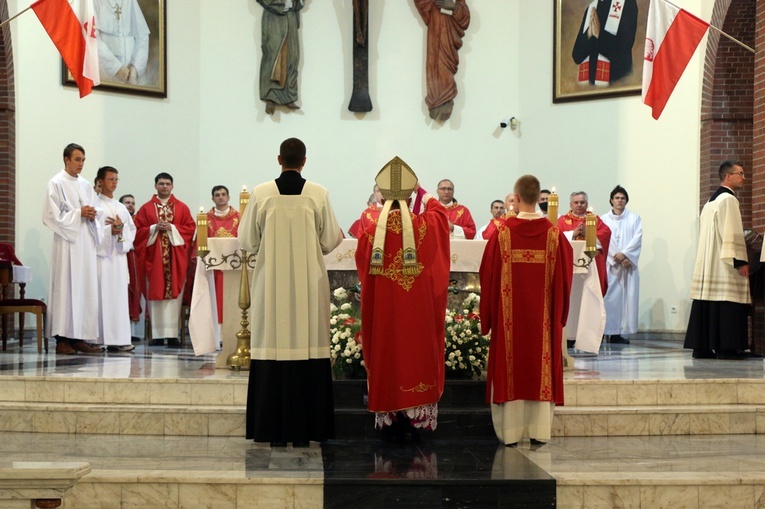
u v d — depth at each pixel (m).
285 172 5.06
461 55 11.45
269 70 11.00
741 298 7.42
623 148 10.62
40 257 9.71
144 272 9.13
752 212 9.10
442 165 11.41
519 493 4.14
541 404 5.09
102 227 8.02
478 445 5.11
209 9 11.10
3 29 9.00
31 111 9.70
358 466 4.46
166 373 6.01
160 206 9.27
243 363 6.18
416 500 4.12
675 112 10.28
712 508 4.18
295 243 4.93
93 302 7.83
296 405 4.89
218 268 6.30
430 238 5.05
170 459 4.62
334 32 11.31
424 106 11.41
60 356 7.55
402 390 4.93
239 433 5.39
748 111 9.63
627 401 5.67
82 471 2.94
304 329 4.90
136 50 10.46
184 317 9.23
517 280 5.13
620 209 10.12
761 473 4.30
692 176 10.15
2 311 7.55
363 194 11.38
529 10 11.31
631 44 10.52
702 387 5.71
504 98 11.44
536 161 11.26
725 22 9.35
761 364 7.04
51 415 5.45
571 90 10.97
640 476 4.23
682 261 10.22
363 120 11.38
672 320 10.32
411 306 4.98
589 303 6.95
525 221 5.15
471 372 5.74
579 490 4.17
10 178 9.29
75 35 7.42
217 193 9.44
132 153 10.49
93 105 10.16
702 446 5.09
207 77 11.09
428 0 11.17
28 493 2.89
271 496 4.15
